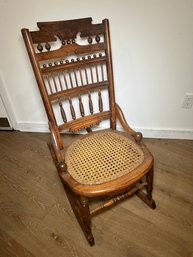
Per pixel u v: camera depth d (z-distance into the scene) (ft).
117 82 4.44
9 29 4.13
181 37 3.74
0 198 4.06
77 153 3.11
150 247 3.09
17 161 4.95
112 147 3.17
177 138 5.17
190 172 4.27
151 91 4.49
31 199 4.00
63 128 3.27
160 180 4.13
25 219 3.63
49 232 3.40
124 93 4.60
